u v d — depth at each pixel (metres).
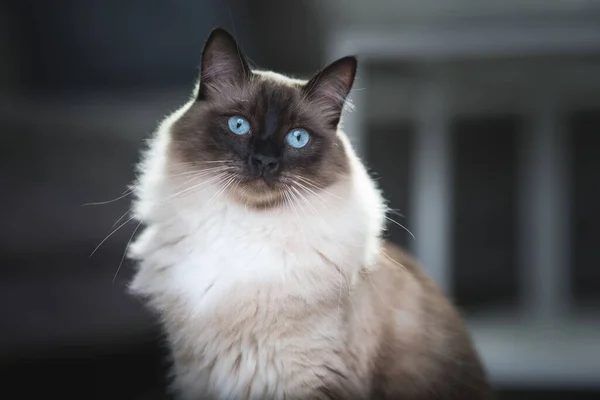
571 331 1.37
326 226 0.73
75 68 1.31
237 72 0.76
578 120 1.52
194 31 1.29
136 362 1.02
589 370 1.18
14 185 1.18
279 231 0.72
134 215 0.77
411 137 1.44
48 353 1.01
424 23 1.26
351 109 0.98
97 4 1.26
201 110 0.74
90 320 1.06
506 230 1.55
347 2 1.20
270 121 0.74
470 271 1.57
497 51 1.28
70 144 1.26
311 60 1.31
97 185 1.22
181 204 0.72
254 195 0.72
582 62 1.33
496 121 1.51
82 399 0.96
